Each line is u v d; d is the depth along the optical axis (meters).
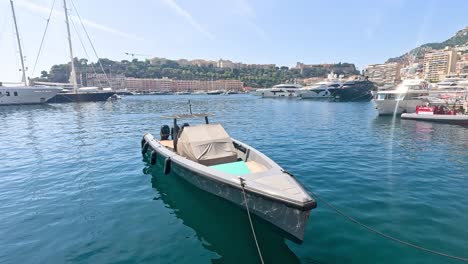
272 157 13.53
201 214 7.70
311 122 28.05
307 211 5.82
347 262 5.38
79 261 5.63
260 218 6.99
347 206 7.86
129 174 11.27
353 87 69.19
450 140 17.75
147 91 170.50
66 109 48.66
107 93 71.25
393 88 40.12
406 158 13.15
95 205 8.31
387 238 6.19
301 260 5.51
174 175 10.68
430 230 6.48
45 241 6.37
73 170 11.88
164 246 6.14
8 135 21.22
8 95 54.50
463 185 9.47
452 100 30.70
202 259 5.66
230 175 7.64
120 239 6.43
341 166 11.84
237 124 27.11
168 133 14.62
